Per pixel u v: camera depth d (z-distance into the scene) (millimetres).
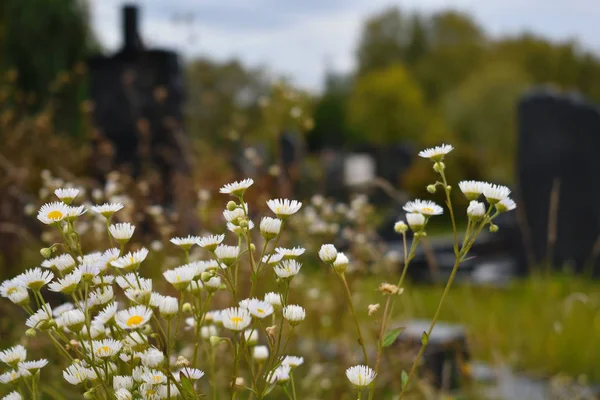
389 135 38344
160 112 7426
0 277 4324
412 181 17172
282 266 1554
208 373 2881
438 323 4707
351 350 3508
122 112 7414
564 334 5066
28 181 4898
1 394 2748
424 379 3736
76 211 1590
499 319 5695
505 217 12227
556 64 46344
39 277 1521
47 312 1521
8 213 4562
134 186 4367
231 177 5453
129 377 1482
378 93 38625
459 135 37781
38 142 5359
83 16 12719
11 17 12328
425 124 38594
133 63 7488
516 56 45938
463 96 38844
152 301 1469
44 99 10836
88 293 1605
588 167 9547
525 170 9969
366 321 3896
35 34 12320
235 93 24641
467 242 1613
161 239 4203
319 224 3756
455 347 4055
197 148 6555
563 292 6652
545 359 4926
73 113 10273
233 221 1562
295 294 3754
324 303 3648
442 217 16828
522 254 9953
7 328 3492
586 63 47031
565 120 9648
